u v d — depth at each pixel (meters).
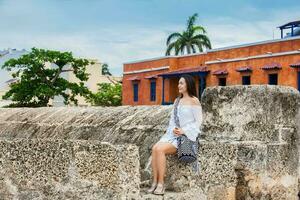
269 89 7.39
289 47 35.66
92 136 8.05
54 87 44.25
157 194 6.00
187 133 6.23
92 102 53.12
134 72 50.53
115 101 55.09
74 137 8.22
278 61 36.44
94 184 5.43
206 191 6.52
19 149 5.80
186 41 55.59
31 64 43.25
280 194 7.42
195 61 43.72
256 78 38.00
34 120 9.16
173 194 6.12
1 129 9.30
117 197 5.31
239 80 39.31
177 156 6.37
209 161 6.60
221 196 6.75
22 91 43.41
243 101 7.29
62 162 5.59
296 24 41.97
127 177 5.39
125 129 7.75
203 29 55.38
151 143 7.24
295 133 7.68
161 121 7.51
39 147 5.70
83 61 45.06
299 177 7.74
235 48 39.75
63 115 8.97
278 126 7.48
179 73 43.53
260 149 7.14
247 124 7.24
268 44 37.12
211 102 7.48
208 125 7.44
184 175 6.36
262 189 7.18
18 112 9.82
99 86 64.00
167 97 45.78
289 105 7.62
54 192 5.60
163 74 45.22
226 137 7.27
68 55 43.97
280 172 7.42
